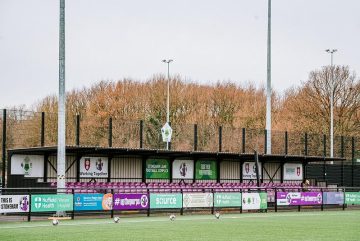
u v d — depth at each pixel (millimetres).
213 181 51094
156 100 84125
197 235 23656
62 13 36062
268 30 53562
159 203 37156
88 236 22922
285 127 84250
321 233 25094
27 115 46875
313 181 57312
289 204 43438
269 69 53500
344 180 62375
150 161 47562
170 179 48688
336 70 85438
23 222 31156
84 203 34219
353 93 84562
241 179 52750
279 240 22000
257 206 42094
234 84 90438
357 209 48188
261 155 49406
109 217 35500
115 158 45656
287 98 90312
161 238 22328
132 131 59594
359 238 22969
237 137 65000
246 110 84812
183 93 84812
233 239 22203
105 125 59250
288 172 55594
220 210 42938
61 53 36031
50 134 53688
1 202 30844
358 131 83312
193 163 50000
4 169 41656
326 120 84812
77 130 44156
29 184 39219
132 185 44969
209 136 63906
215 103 84312
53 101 81188
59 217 34219
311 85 86625
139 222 31000
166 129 52938
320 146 65812
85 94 85125
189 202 38562
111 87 84938
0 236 22797
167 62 75000
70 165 43312
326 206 48906
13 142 49875
